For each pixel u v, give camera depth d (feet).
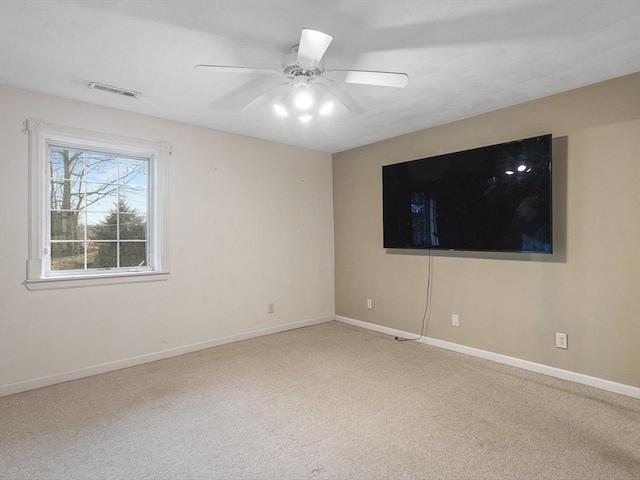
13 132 8.73
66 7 5.70
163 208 11.10
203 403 8.13
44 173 9.28
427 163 11.85
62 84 8.57
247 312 13.11
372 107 10.16
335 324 15.23
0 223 8.56
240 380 9.40
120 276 10.28
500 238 10.04
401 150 13.06
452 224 11.19
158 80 8.38
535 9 5.83
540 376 9.47
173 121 11.34
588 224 8.82
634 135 8.14
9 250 8.68
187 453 6.31
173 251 11.32
